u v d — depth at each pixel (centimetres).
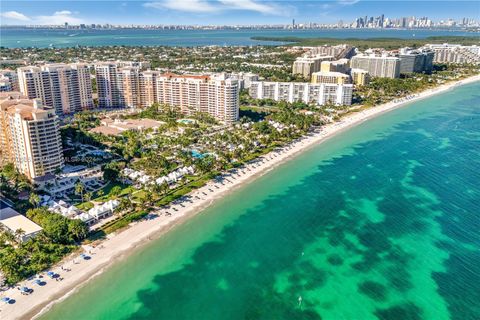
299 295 14338
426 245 17225
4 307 13225
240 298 14225
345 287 14725
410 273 15438
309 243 17575
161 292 14425
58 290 14138
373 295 14288
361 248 17138
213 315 13425
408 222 19162
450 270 15562
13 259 14862
